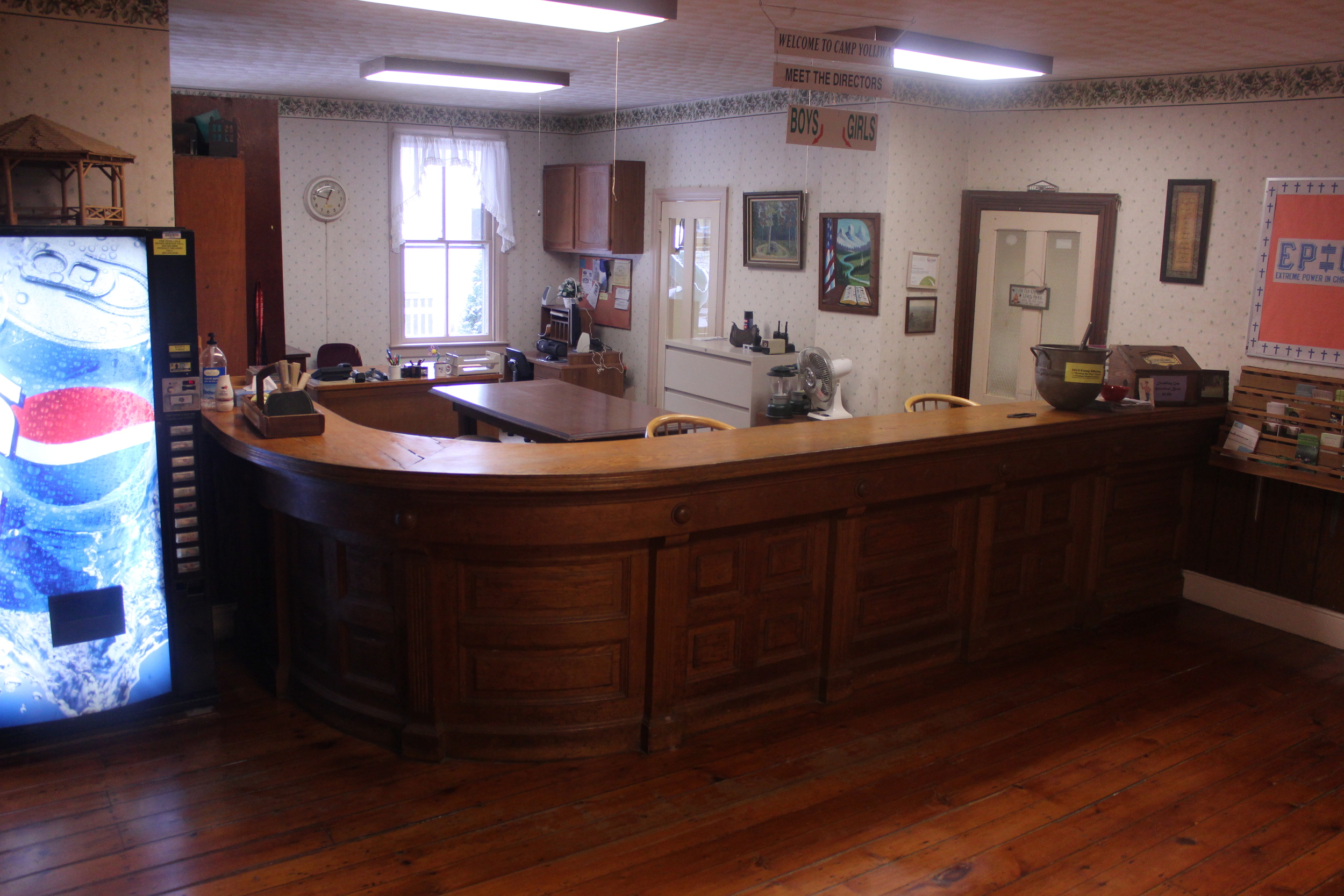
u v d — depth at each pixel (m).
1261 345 5.18
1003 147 6.40
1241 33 4.34
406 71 6.06
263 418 3.73
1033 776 3.51
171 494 3.61
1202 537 5.45
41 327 3.30
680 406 7.85
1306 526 4.97
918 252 6.52
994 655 4.59
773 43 5.29
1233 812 3.33
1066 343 6.23
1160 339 5.68
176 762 3.43
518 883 2.83
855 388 6.73
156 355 3.52
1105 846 3.11
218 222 5.14
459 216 9.43
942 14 4.31
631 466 3.36
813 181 7.10
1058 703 4.11
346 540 3.51
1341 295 4.83
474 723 3.48
